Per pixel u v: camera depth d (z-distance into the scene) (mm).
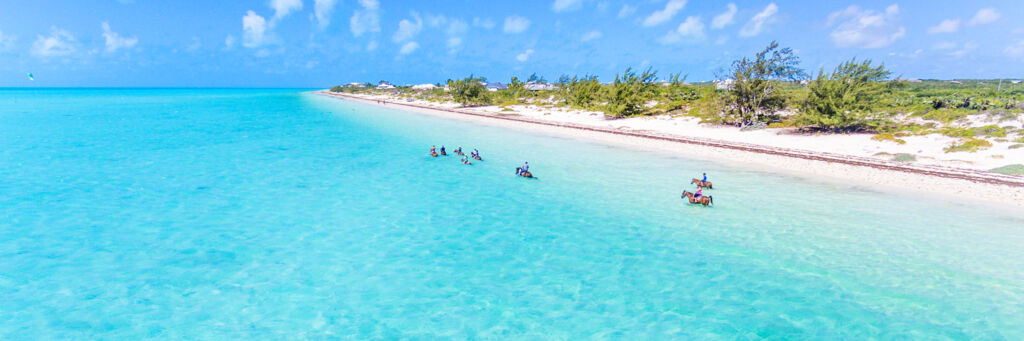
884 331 11664
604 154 38781
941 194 24125
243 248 17172
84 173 30062
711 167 32688
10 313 12297
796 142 40844
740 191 25516
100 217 20656
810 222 20062
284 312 12672
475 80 103375
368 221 20547
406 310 12875
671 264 15875
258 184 27422
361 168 32656
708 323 12188
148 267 15367
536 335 11688
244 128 60625
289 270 15305
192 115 85312
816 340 11336
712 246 17453
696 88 83875
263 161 35250
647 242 17953
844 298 13375
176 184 27203
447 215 21500
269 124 66875
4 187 25953
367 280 14664
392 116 83250
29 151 38844
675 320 12359
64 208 21953
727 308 12953
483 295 13758
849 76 42844
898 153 33875
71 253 16438
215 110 102062
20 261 15656
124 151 39375
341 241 18000
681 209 22297
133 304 12930
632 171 31500
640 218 20969
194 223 20000
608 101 69562
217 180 28406
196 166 32969
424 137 51062
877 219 20312
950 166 29844
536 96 112750
